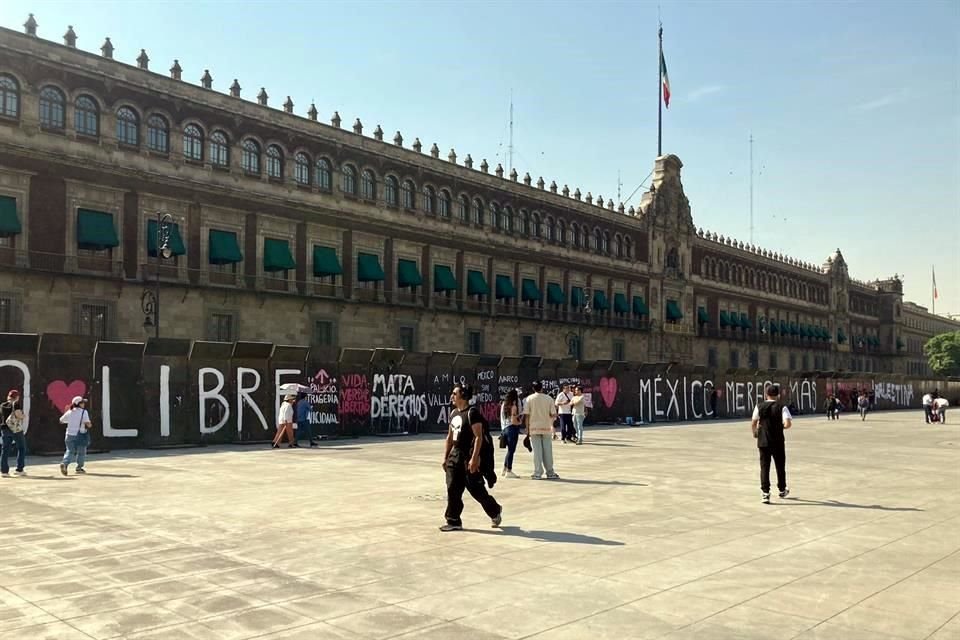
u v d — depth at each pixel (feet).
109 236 149.07
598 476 68.85
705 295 332.80
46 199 142.92
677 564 35.19
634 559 36.06
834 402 208.44
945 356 501.15
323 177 191.62
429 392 128.77
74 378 89.04
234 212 170.91
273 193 178.40
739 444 107.86
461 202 229.04
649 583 31.91
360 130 200.23
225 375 102.63
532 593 30.37
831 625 26.73
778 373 228.22
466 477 43.06
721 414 200.13
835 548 38.78
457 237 225.15
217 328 167.53
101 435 90.94
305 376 111.45
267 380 106.93
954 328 629.51
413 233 211.41
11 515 47.11
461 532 42.22
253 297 172.55
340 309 191.72
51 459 82.53
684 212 321.73
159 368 96.53
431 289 216.33
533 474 67.82
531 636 25.41
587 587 31.24
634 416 169.17
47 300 142.61
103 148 149.89
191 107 163.63
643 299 298.76
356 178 198.29
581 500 54.19
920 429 154.61
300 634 25.53
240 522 44.88
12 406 68.13
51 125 144.36
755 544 39.58
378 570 33.81
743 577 33.01
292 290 181.16
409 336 211.00
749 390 213.46
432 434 126.41
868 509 51.08
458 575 33.01
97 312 149.59
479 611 28.02
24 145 139.54
